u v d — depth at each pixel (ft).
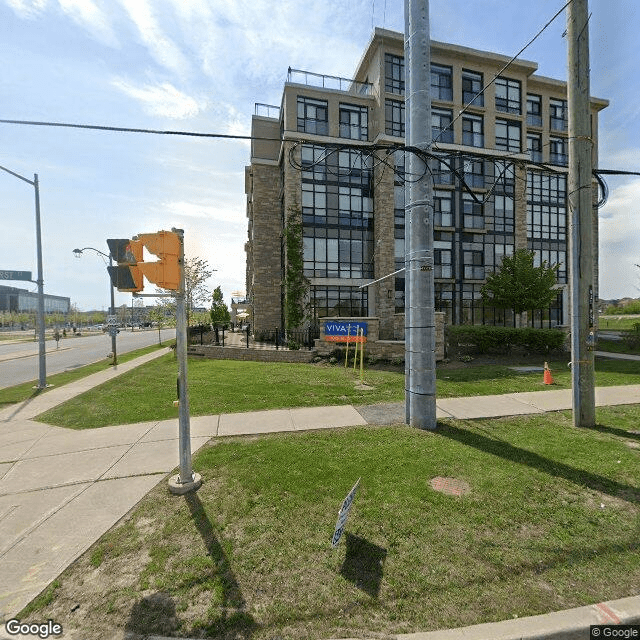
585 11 19.66
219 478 14.10
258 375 36.99
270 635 7.40
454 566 9.21
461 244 79.30
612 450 16.20
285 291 71.97
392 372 39.24
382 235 71.05
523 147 81.30
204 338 70.23
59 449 17.92
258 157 81.61
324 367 42.91
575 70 19.92
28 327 298.56
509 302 62.95
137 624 7.69
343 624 7.62
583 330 19.67
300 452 16.39
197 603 8.21
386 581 8.76
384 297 71.00
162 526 11.16
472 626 7.49
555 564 9.23
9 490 13.66
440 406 24.16
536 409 23.25
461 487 13.05
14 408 27.78
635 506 11.79
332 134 71.10
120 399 28.37
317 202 71.61
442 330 46.11
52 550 10.15
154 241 12.76
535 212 86.38
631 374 35.86
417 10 19.66
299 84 69.56
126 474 14.82
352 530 10.69
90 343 115.65
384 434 18.76
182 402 13.47
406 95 20.76
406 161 21.02
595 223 86.63
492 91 78.84
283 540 10.34
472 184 78.64
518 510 11.59
